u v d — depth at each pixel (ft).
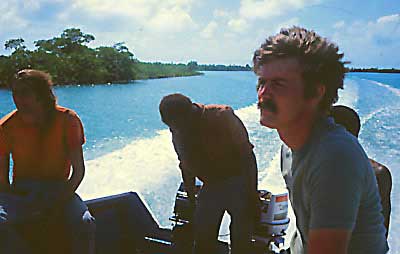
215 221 8.41
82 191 21.76
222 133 8.13
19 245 7.04
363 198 3.40
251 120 44.11
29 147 7.66
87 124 52.47
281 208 8.57
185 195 9.45
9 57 108.37
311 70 3.24
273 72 3.31
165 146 34.19
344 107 5.76
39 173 7.78
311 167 3.35
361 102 68.28
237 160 8.36
